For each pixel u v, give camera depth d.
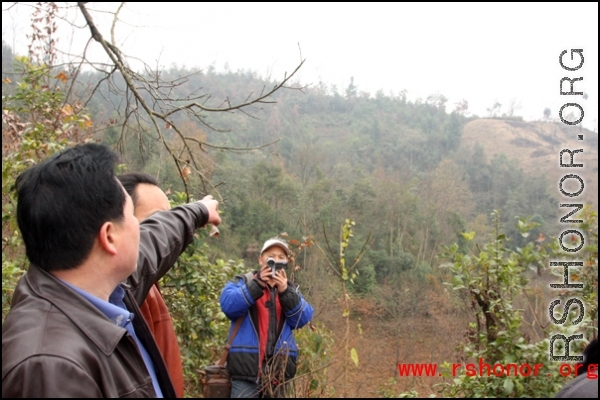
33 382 0.92
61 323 1.02
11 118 3.71
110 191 1.11
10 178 3.37
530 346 3.37
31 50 3.63
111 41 2.79
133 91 2.77
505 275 3.60
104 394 1.02
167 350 1.69
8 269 3.01
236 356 2.86
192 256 3.53
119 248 1.13
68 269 1.09
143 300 1.55
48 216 1.05
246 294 2.84
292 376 2.99
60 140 4.05
